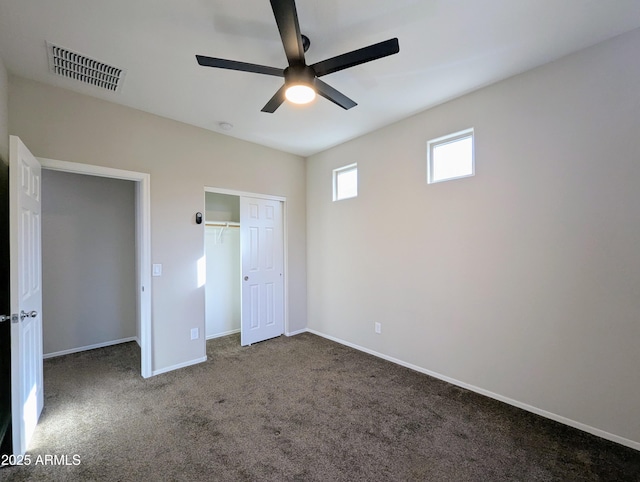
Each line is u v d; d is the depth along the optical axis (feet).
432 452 6.29
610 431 6.57
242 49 6.79
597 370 6.73
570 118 7.06
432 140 9.69
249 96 8.86
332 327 13.46
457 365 9.16
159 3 5.47
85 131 8.70
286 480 5.57
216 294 14.02
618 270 6.48
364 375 9.87
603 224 6.64
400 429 7.05
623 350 6.42
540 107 7.50
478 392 8.66
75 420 7.38
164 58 7.08
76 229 12.26
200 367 10.53
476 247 8.70
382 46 5.07
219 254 14.14
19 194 6.14
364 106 9.57
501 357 8.21
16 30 6.10
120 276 13.28
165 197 10.23
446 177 9.59
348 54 5.38
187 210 10.76
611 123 6.55
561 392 7.22
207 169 11.34
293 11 4.50
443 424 7.22
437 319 9.62
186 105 9.39
